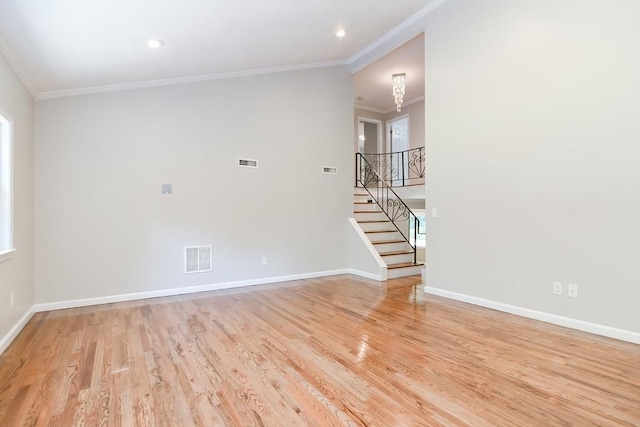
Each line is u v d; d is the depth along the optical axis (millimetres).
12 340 3105
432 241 4727
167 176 4793
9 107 3158
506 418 1909
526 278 3666
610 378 2340
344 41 5273
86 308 4164
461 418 1911
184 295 4773
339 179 6297
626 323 2969
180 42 3674
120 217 4508
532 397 2117
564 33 3318
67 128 4234
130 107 4578
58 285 4172
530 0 3570
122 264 4516
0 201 3156
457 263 4387
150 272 4680
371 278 5867
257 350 2867
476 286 4172
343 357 2719
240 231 5312
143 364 2615
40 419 1935
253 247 5422
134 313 3941
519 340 3031
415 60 6184
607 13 3041
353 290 5012
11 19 2584
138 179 4613
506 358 2672
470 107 4176
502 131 3850
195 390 2236
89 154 4348
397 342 3020
